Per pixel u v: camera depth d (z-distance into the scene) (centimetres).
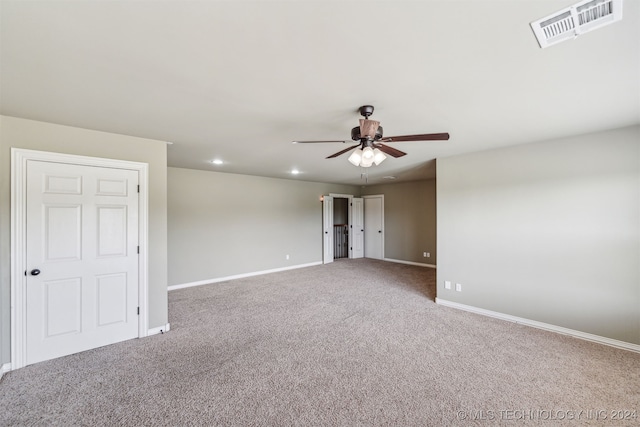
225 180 568
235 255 581
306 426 175
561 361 249
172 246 499
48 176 251
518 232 333
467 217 378
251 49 140
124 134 288
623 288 268
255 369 239
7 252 235
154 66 156
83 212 268
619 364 243
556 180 306
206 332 314
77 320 265
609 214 275
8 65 154
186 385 216
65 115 233
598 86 182
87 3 107
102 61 151
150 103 208
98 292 276
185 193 515
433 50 141
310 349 274
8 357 234
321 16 115
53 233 253
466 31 126
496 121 249
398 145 333
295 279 568
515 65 156
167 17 116
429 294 460
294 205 689
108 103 208
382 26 122
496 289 352
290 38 130
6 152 234
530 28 124
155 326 310
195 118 240
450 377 226
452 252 393
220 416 183
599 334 282
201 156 401
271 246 642
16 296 237
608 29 123
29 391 208
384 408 191
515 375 228
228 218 571
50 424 176
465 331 313
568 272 299
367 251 830
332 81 175
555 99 202
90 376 228
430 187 686
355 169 518
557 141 304
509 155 339
